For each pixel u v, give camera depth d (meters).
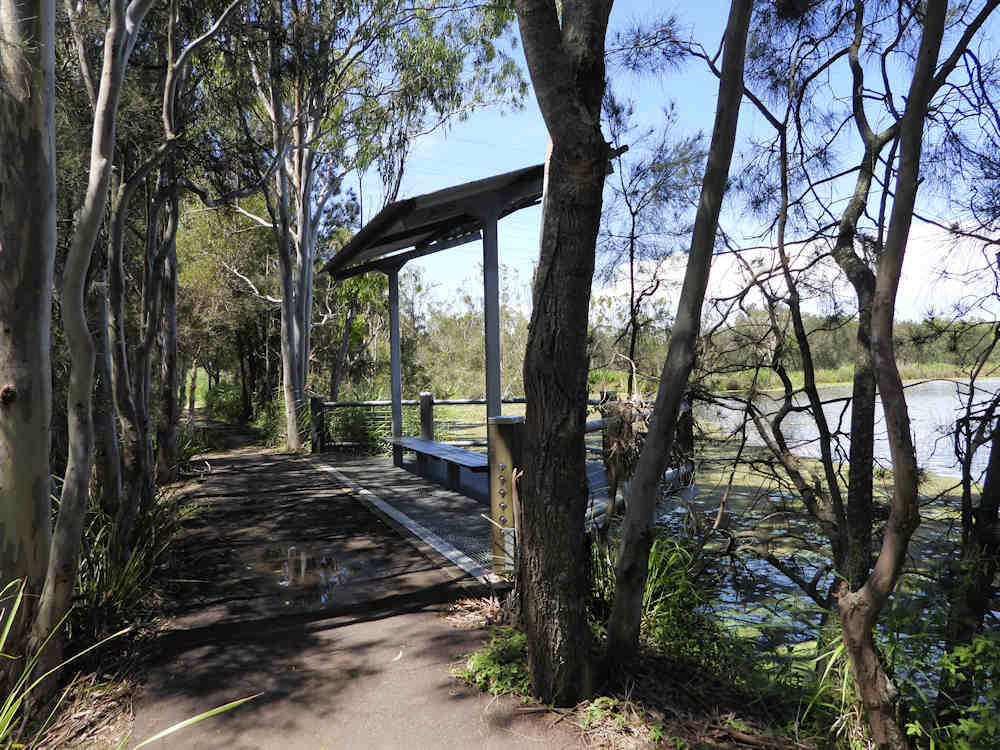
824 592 3.97
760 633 3.70
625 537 3.04
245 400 22.80
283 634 3.81
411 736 2.75
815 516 3.79
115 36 3.08
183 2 6.18
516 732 2.75
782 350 3.89
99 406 4.46
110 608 3.82
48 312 3.12
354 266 9.35
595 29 2.65
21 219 2.98
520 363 24.94
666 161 4.86
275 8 8.48
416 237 7.93
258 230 19.55
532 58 2.58
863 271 3.50
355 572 4.91
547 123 2.67
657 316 4.72
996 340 3.14
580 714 2.87
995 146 3.45
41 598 3.06
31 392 3.03
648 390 4.41
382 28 12.24
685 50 4.47
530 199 6.68
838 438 3.67
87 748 2.72
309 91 11.12
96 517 4.46
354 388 22.78
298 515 6.90
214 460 11.49
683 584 3.71
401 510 6.92
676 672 3.21
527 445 2.92
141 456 4.53
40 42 2.98
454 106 14.46
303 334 13.69
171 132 4.70
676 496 5.00
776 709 2.95
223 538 6.02
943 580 3.04
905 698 2.69
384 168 14.38
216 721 2.90
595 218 2.74
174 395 9.09
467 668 3.30
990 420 2.94
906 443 2.18
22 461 3.01
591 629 3.57
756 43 4.41
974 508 3.01
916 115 2.11
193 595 4.48
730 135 2.74
